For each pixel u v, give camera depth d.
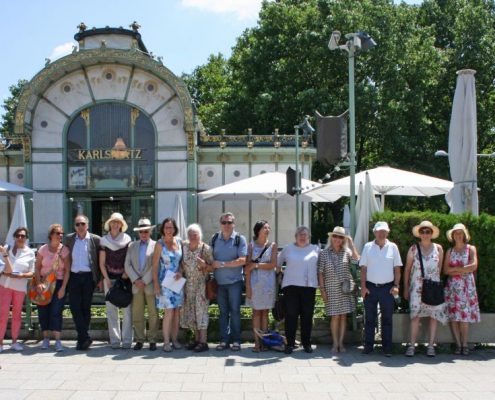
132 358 8.93
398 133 30.48
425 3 38.06
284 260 9.62
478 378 7.72
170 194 23.02
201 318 9.48
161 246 9.48
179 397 6.82
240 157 23.47
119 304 9.31
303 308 9.36
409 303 9.51
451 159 12.34
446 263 9.38
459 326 9.40
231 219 9.62
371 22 30.31
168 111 23.17
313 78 31.39
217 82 45.88
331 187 15.32
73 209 23.28
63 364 8.50
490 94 35.44
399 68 31.42
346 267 9.48
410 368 8.31
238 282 9.59
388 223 9.89
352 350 9.59
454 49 35.00
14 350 9.52
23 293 9.64
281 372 8.05
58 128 23.25
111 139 23.34
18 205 13.74
